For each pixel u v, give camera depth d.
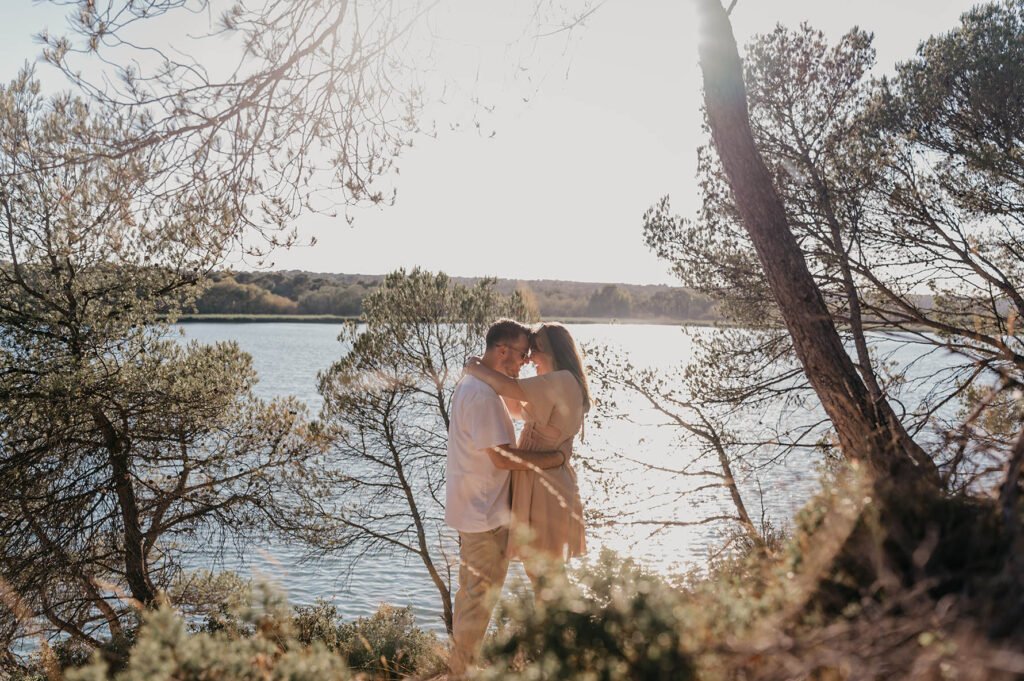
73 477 9.02
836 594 1.88
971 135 7.26
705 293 8.44
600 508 5.95
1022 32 7.38
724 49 4.37
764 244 4.32
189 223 4.64
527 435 3.87
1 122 6.43
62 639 9.34
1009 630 1.43
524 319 13.15
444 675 3.88
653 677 1.65
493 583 3.67
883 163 6.93
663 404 7.36
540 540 3.68
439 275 12.90
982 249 7.02
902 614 1.67
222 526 10.05
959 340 6.07
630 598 1.86
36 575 8.30
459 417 3.71
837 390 4.06
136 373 9.12
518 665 2.03
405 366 12.61
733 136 4.38
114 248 7.50
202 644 2.00
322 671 2.02
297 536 11.33
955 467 2.56
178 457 9.59
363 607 18.64
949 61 7.37
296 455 10.59
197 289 9.17
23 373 8.48
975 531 1.80
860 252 6.92
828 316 4.04
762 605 1.90
